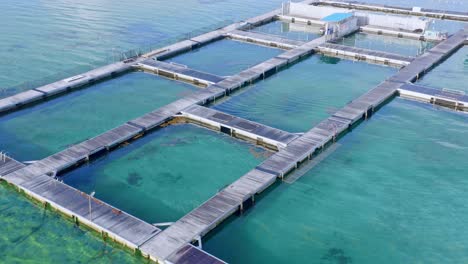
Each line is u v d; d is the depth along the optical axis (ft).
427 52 209.26
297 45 220.43
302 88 181.37
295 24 266.98
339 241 104.17
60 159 127.85
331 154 136.36
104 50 216.54
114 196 118.93
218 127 149.48
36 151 138.10
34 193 112.68
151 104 168.25
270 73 194.80
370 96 165.58
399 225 108.68
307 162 132.26
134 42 227.61
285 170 123.54
